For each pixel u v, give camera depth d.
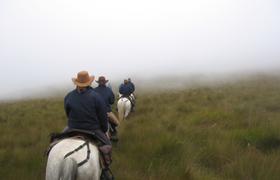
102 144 6.92
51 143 6.71
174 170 9.67
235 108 19.30
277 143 12.17
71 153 6.04
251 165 9.85
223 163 10.68
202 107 21.47
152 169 9.88
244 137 12.64
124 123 16.33
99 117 7.26
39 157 10.84
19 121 18.94
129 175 9.45
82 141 6.43
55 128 16.02
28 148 12.31
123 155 11.35
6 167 10.20
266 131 12.78
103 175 6.89
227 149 11.40
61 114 21.97
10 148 12.47
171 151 11.30
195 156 10.89
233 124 15.28
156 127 14.44
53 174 5.86
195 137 13.26
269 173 9.41
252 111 17.89
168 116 18.77
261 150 11.72
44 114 22.58
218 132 13.68
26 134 14.72
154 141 11.88
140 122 17.05
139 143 12.02
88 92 7.21
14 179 9.28
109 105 11.63
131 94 20.78
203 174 9.59
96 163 6.24
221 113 17.67
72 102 7.17
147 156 10.97
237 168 9.83
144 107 22.59
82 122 7.12
